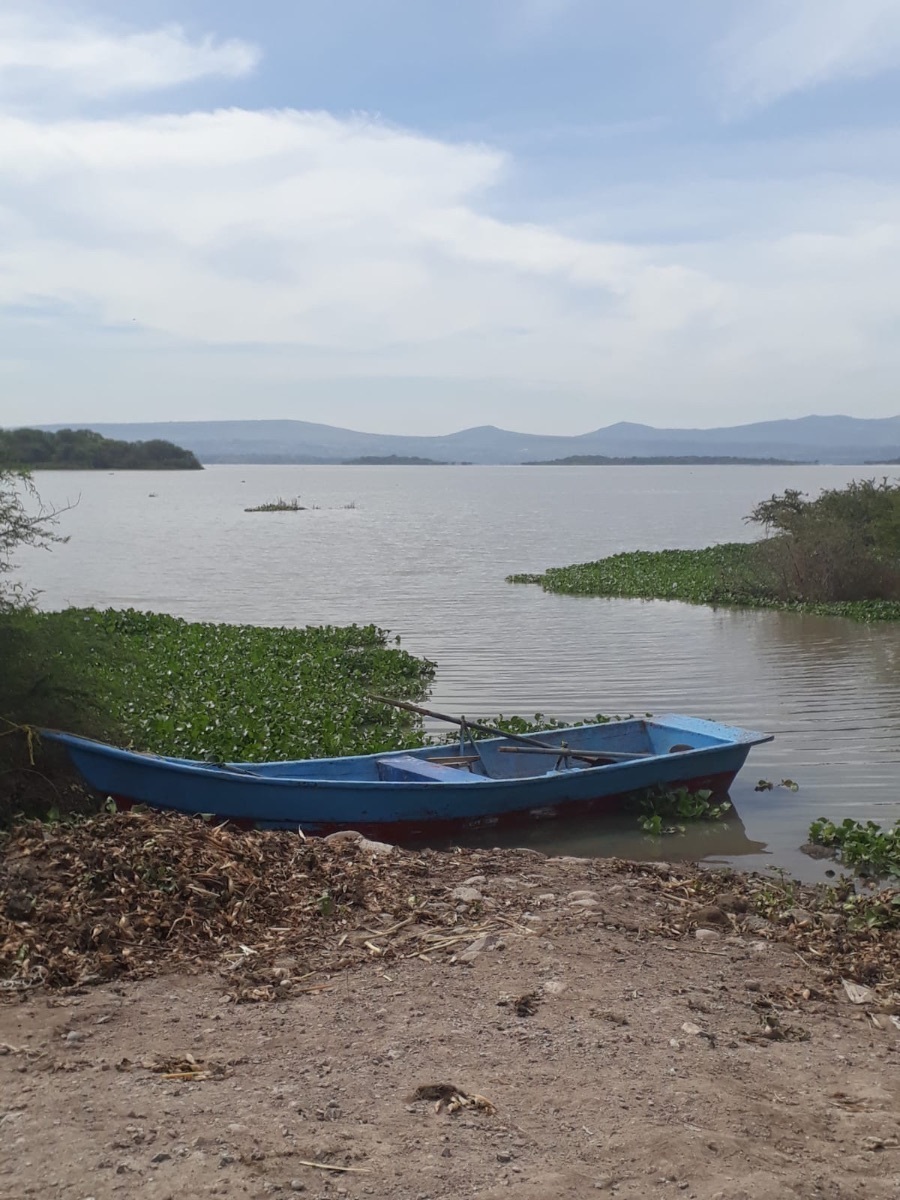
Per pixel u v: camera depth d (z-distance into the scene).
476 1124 4.49
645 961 6.49
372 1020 5.50
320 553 50.00
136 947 6.31
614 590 32.47
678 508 98.88
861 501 33.34
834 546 30.08
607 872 8.57
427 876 8.00
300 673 18.50
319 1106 4.61
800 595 30.00
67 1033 5.29
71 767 10.15
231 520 77.75
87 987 5.85
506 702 17.17
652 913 7.48
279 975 6.04
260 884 7.24
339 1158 4.21
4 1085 4.76
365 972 6.14
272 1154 4.22
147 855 7.16
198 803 9.52
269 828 9.69
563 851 10.27
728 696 17.61
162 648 20.22
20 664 9.84
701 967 6.50
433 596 32.62
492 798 10.48
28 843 7.36
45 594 33.84
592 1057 5.14
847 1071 5.23
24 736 9.52
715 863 9.95
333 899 7.20
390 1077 4.89
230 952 6.38
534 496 132.50
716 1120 4.60
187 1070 4.93
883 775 12.96
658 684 18.61
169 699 15.34
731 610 28.77
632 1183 4.10
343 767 10.93
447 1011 5.61
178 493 131.88
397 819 10.07
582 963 6.33
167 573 40.84
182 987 5.90
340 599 32.09
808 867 9.86
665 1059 5.16
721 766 11.79
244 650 20.73
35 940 6.22
